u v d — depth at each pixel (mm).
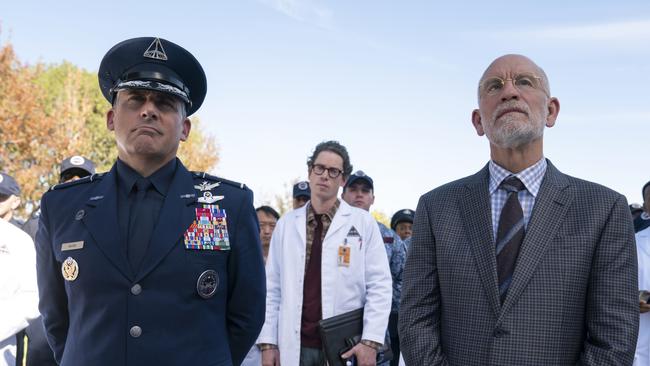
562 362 2375
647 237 5047
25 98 24203
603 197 2494
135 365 2049
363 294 4062
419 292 2711
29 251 3939
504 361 2377
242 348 2426
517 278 2428
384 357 4008
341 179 4238
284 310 4035
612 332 2322
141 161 2244
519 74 2625
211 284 2203
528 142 2600
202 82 2494
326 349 3752
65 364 2125
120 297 2090
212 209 2309
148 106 2207
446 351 2588
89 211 2211
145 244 2154
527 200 2604
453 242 2635
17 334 4078
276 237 4309
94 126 29188
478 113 2926
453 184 2854
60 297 2312
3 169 23703
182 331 2119
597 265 2418
